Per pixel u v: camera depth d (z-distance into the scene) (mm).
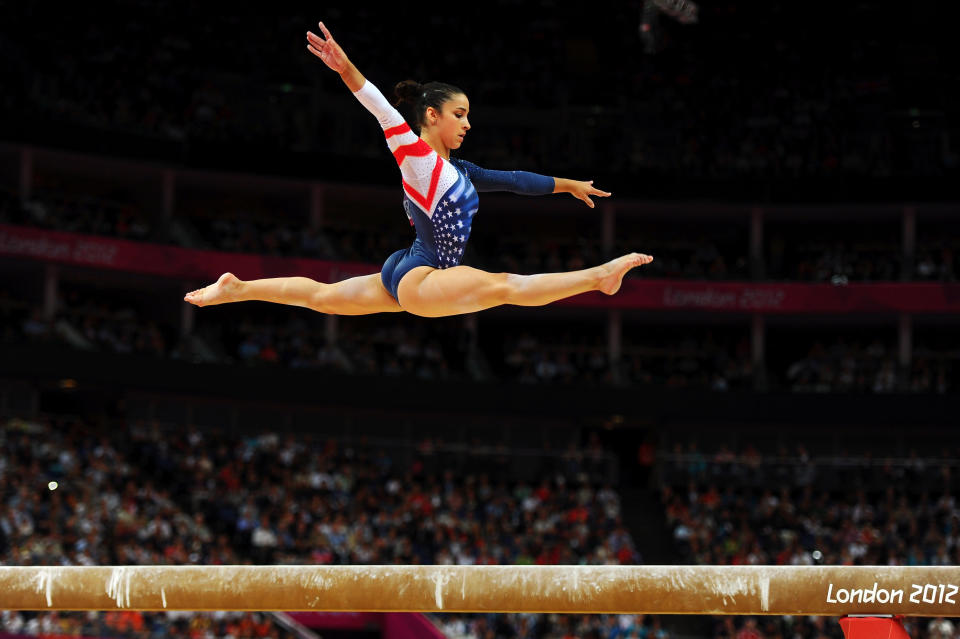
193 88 48656
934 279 49844
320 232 49219
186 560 32750
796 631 34656
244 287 8422
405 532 37438
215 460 38938
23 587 8602
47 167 46469
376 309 8406
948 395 47312
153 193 48031
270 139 47938
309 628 35625
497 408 47125
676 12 22891
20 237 41844
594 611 8195
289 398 44625
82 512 32812
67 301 45781
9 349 39531
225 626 30719
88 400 43438
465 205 8070
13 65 44344
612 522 40812
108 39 48031
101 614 29922
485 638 33875
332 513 37469
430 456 43844
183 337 45375
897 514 41312
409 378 46406
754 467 44344
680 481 44531
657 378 49875
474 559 36781
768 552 39531
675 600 8062
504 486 43156
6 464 33438
